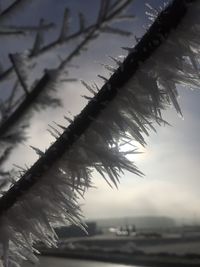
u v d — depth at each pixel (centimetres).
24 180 11
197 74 9
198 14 9
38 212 11
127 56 9
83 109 10
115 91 10
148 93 9
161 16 9
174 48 9
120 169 10
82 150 10
